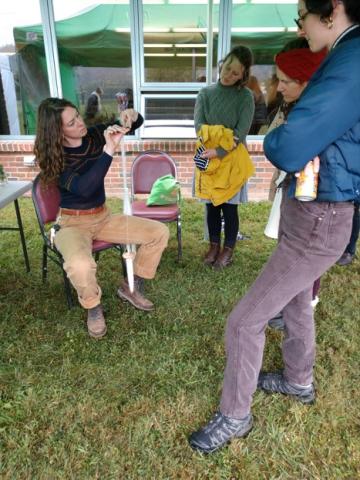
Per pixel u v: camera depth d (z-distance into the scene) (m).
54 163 2.16
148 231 2.43
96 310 2.34
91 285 2.21
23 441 1.65
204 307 2.64
